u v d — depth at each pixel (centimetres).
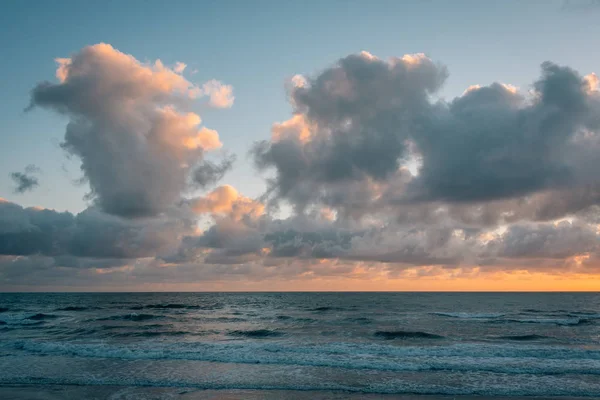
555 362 1941
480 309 5984
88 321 4075
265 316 4644
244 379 1661
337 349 2275
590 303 8344
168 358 2077
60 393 1484
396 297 12012
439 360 1995
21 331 3198
